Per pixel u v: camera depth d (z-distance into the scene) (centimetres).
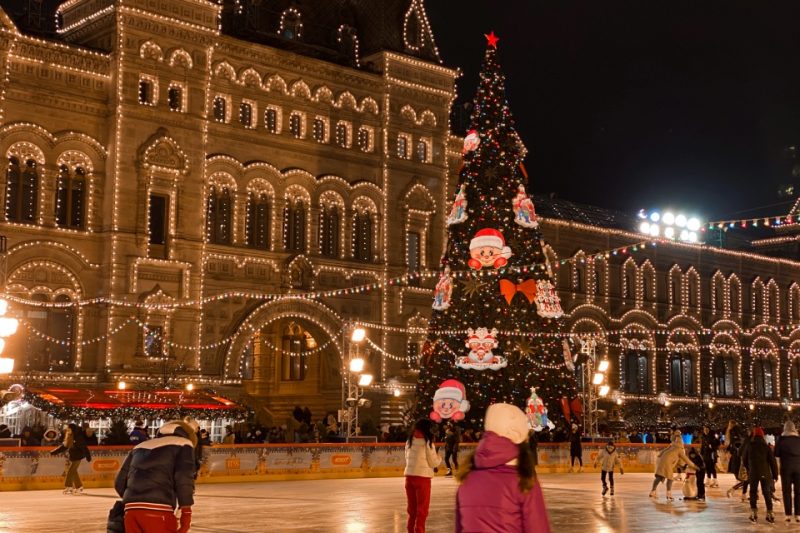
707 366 9356
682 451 3581
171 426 1411
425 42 7294
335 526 2589
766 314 10038
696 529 2622
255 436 5472
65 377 5400
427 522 2709
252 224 6306
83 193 5675
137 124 5741
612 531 2544
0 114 5366
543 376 5781
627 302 8738
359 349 6644
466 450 5194
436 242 7169
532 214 5947
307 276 6444
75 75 5644
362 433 6112
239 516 2844
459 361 5731
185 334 5844
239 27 6575
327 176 6612
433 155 7194
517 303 5769
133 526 1316
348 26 7075
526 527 993
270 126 6444
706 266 9531
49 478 3953
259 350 7456
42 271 5481
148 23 5809
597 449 5700
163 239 5828
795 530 2633
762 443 2872
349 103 6806
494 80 6006
